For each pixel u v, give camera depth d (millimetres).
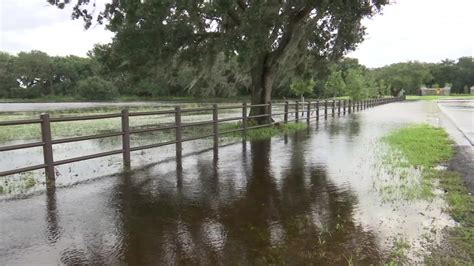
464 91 110812
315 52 19328
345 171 7793
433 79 111500
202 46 16859
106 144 12797
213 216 5129
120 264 3762
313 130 15836
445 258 3846
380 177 7230
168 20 14156
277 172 7773
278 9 14023
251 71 17188
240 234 4512
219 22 16375
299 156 9602
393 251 4020
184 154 9922
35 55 80375
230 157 9500
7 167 8836
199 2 13773
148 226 4758
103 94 69312
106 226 4742
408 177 7195
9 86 79625
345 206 5516
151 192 6277
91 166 8422
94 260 3834
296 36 16062
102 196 6035
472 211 5246
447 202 5664
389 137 12938
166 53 16359
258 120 16625
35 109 37719
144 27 13758
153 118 26016
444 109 34344
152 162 8820
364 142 12000
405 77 93562
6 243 4215
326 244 4223
